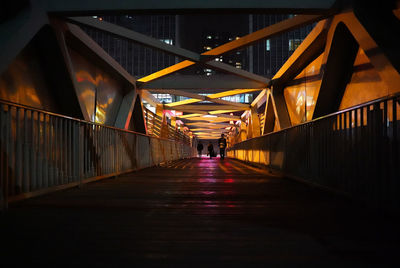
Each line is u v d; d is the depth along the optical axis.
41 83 7.88
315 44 9.46
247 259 2.20
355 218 3.46
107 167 7.83
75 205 4.21
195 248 2.43
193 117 30.14
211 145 32.53
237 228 3.03
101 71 11.41
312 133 6.25
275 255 2.28
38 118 4.70
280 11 7.11
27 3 6.36
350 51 8.11
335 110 9.38
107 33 9.20
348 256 2.27
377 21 6.28
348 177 4.50
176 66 12.97
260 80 14.16
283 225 3.15
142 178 8.11
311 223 3.24
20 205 4.21
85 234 2.82
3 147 3.93
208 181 7.34
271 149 10.24
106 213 3.71
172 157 21.14
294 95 12.77
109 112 12.49
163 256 2.26
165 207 4.10
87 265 2.09
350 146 4.48
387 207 3.54
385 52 5.75
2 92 6.39
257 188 6.07
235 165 15.51
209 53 10.43
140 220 3.36
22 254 2.30
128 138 9.84
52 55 7.78
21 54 7.02
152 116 20.20
